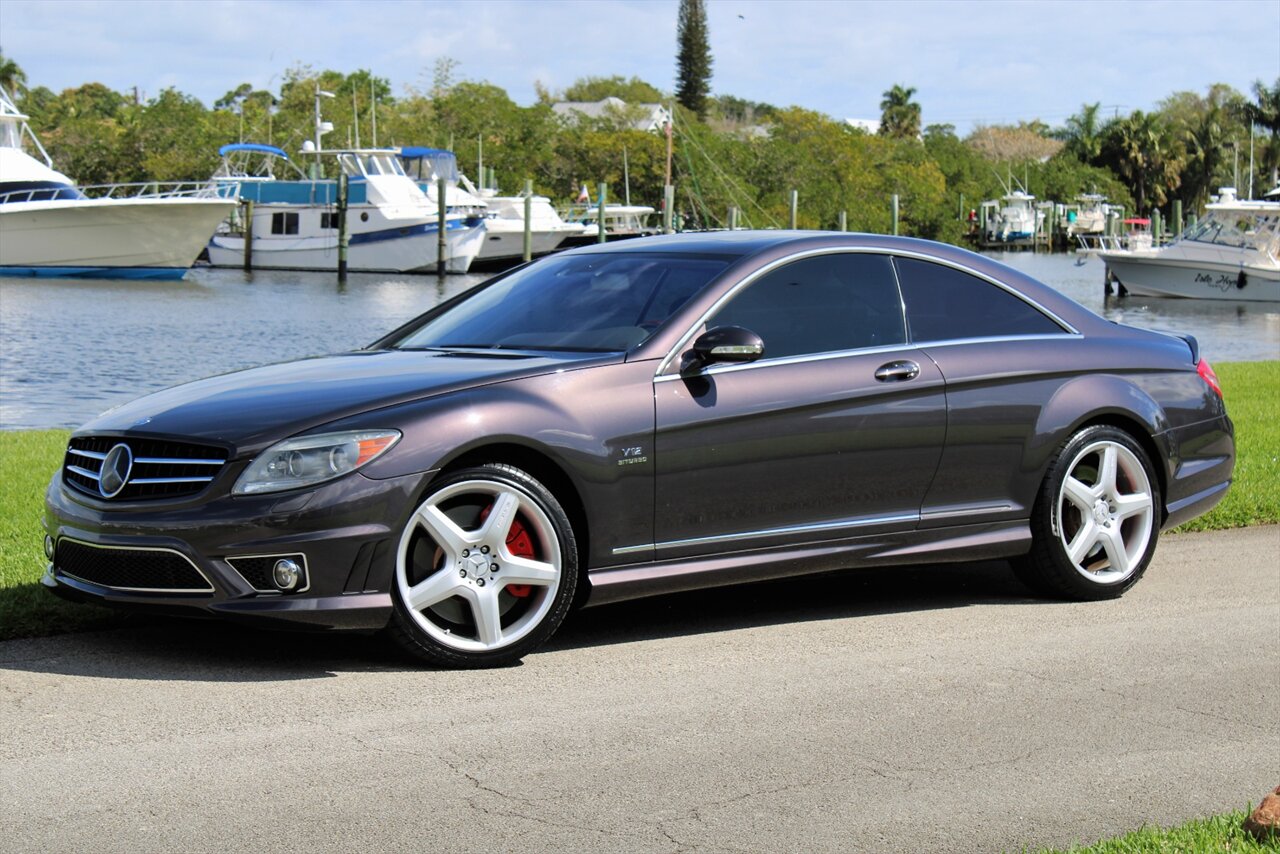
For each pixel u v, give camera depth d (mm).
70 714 4344
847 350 5617
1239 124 127562
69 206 47500
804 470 5461
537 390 4988
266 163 63500
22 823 3486
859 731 4340
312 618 4633
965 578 6680
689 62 139375
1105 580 6176
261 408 4836
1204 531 7816
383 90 93438
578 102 129125
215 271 58562
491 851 3367
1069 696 4758
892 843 3467
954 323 5949
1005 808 3725
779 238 5773
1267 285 50312
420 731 4242
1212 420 6555
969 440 5824
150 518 4668
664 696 4664
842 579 6617
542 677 4859
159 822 3508
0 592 5668
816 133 94312
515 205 61656
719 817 3611
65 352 27625
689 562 5289
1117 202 129625
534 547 4996
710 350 5172
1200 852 3164
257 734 4184
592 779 3867
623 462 5066
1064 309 6297
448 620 4941
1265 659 5262
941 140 129375
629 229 63156
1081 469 6156
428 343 5699
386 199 57719
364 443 4703
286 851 3346
